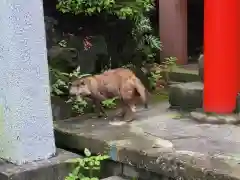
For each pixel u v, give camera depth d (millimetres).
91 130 4289
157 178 3707
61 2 4980
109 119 4625
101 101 4652
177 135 4074
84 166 3969
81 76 4691
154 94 5699
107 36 5453
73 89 4434
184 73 6074
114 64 5539
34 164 3848
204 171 3355
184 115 4680
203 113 4535
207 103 4508
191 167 3428
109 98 4551
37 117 3883
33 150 3885
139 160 3721
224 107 4445
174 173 3523
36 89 3857
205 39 4449
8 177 3676
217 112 4461
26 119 3828
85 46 5180
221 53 4371
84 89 4414
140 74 5746
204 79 4527
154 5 6812
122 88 4434
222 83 4410
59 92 4770
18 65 3758
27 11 3756
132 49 5805
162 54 6754
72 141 4242
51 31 4961
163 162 3574
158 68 6215
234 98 4449
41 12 3828
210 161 3490
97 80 4449
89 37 5250
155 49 6473
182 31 6715
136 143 3893
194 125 4352
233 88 4434
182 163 3479
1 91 3875
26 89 3807
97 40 5297
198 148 3754
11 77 3773
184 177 3471
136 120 4562
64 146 4324
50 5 5039
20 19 3730
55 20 5020
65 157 3994
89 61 5184
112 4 5172
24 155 3844
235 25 4352
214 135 4055
